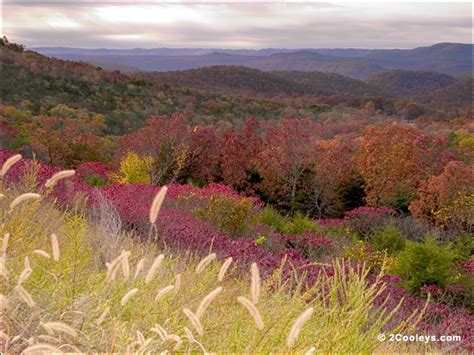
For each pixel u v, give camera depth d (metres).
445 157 33.94
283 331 3.04
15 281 3.01
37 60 113.00
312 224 17.20
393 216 22.75
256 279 2.25
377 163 28.56
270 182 28.52
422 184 23.59
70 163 37.56
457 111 165.25
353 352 3.13
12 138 37.41
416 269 10.28
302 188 28.92
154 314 3.16
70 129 41.28
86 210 7.82
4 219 3.63
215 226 12.90
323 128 71.69
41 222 4.56
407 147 28.98
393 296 7.87
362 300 3.55
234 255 8.55
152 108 109.50
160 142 26.77
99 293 3.35
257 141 30.64
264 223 16.62
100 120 81.69
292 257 10.28
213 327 3.18
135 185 16.16
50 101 93.94
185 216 11.85
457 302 9.66
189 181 26.86
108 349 2.68
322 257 12.46
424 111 155.38
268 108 137.38
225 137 30.11
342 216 28.94
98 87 112.19
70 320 2.98
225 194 16.80
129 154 26.00
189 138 27.52
